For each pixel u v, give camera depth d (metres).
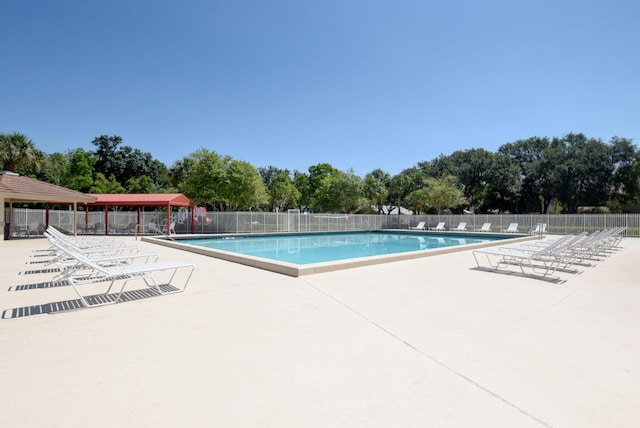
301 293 5.48
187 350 3.17
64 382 2.52
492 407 2.20
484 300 5.06
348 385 2.50
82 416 2.07
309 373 2.70
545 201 46.00
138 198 23.88
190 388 2.45
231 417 2.07
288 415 2.10
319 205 38.94
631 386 2.50
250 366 2.82
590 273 7.56
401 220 33.00
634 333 3.66
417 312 4.43
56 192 19.56
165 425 1.98
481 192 47.06
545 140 47.00
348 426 1.98
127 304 4.83
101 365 2.83
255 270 7.68
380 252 15.68
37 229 20.62
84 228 25.45
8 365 2.82
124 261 9.12
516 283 6.33
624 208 41.69
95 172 47.97
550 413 2.13
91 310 4.52
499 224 28.30
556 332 3.69
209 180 29.31
